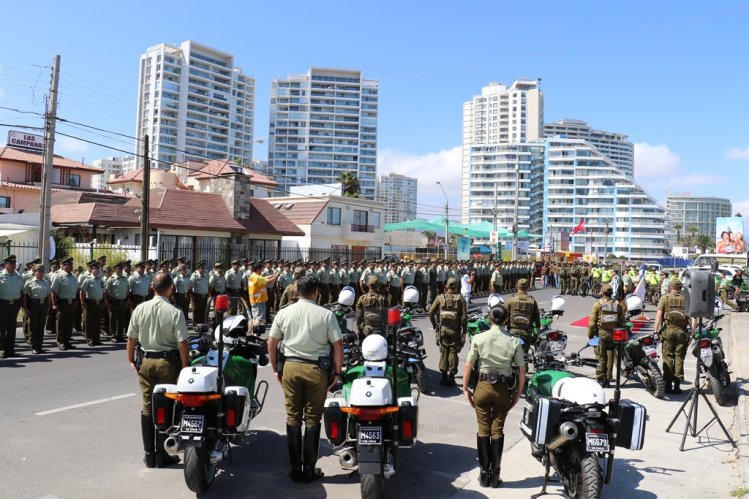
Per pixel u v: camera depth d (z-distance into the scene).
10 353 11.40
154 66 150.88
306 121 179.00
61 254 22.75
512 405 5.38
